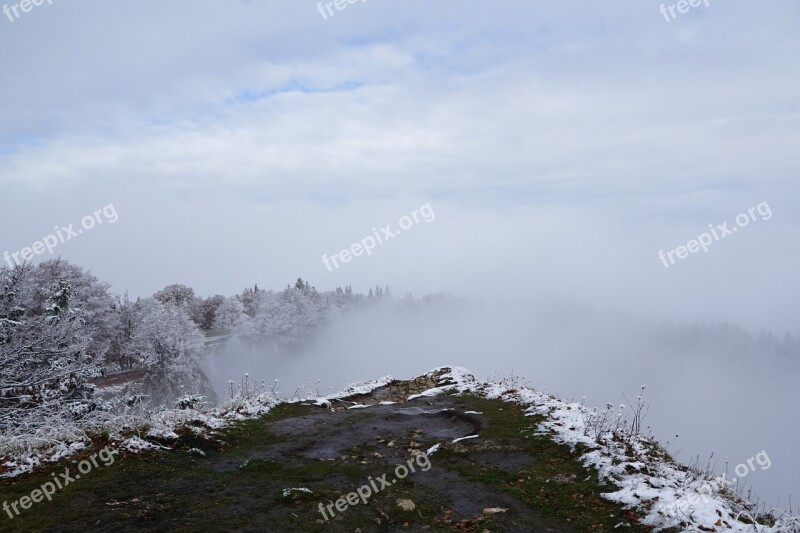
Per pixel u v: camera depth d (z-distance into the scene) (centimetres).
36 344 1364
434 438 964
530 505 645
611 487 686
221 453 829
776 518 598
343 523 568
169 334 5641
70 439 801
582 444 838
